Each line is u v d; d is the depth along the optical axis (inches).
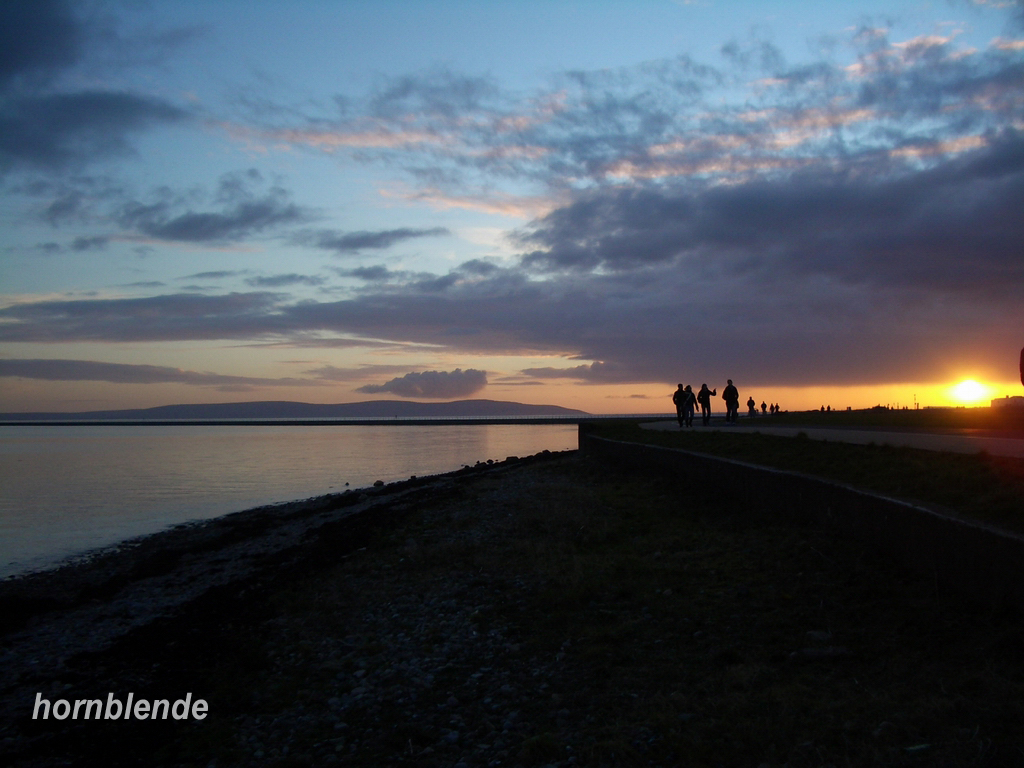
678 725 251.6
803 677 281.7
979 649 275.6
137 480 2193.7
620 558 507.8
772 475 567.5
